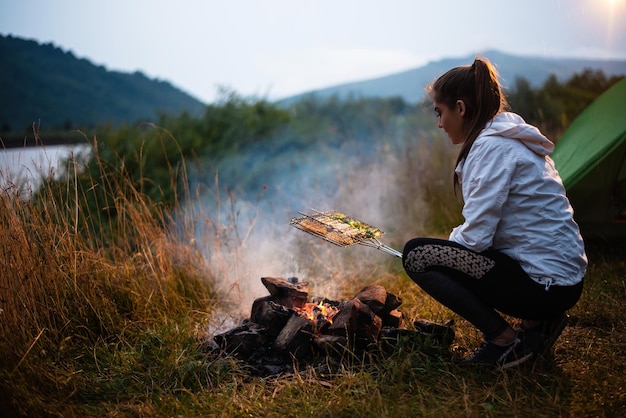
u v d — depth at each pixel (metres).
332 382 2.67
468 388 2.58
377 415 2.38
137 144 6.70
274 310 3.00
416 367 2.73
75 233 3.59
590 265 4.05
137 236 4.30
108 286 3.52
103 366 2.92
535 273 2.53
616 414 2.38
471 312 2.67
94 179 5.53
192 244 4.13
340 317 2.91
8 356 2.62
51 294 3.21
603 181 4.22
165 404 2.56
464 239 2.57
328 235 2.85
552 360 2.80
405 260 2.77
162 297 3.67
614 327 3.18
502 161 2.49
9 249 3.06
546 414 2.41
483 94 2.59
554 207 2.53
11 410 2.35
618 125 4.24
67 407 2.52
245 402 2.54
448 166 6.33
